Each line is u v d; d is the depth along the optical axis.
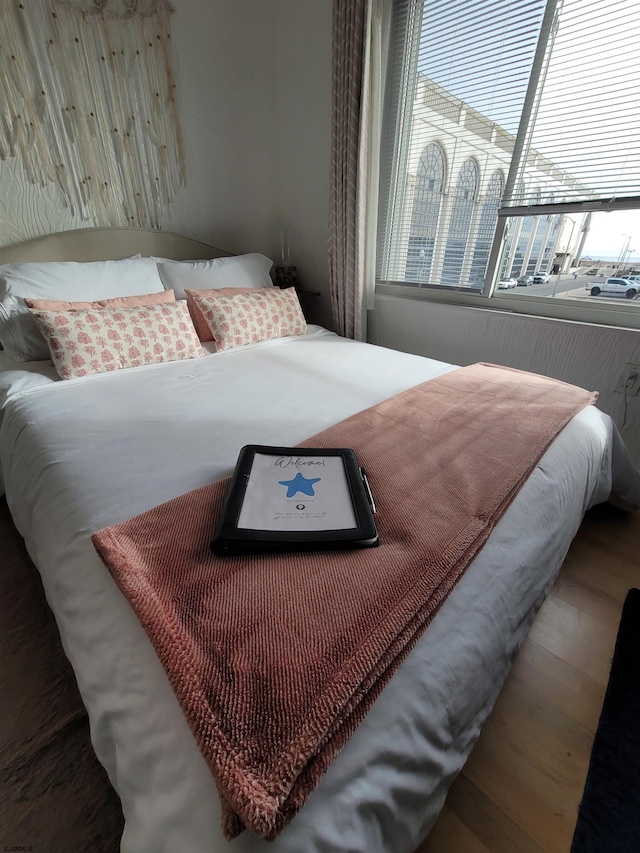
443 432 1.09
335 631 0.54
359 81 1.93
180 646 0.51
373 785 0.47
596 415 1.29
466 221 2.02
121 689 0.56
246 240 2.68
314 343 2.00
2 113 1.72
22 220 1.88
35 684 1.01
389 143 2.19
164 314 1.66
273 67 2.44
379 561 0.65
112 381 1.46
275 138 2.59
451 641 0.61
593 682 1.03
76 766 0.85
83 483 0.88
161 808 0.46
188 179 2.31
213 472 0.93
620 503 1.59
